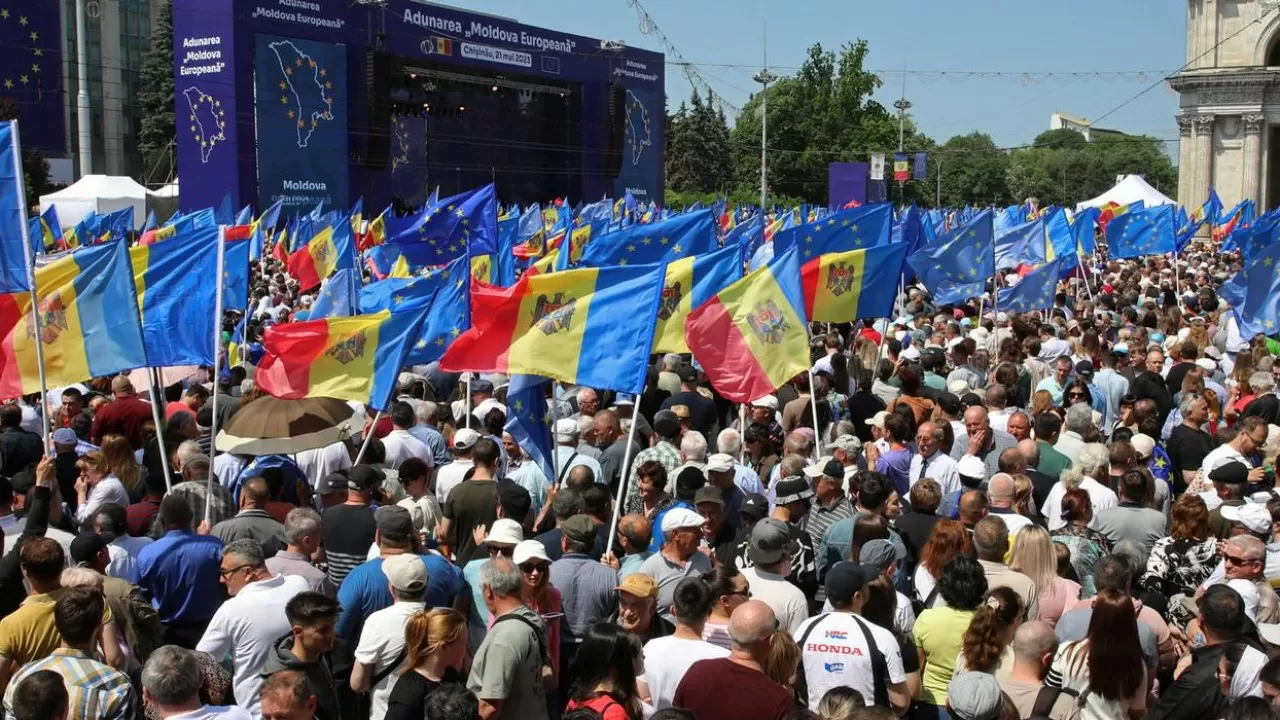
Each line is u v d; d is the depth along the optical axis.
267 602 6.95
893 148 105.12
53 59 59.06
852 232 16.22
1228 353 17.33
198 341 11.11
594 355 9.20
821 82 106.44
